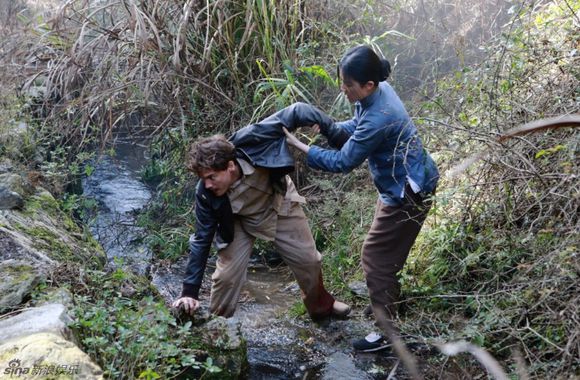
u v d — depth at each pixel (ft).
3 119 16.51
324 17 17.29
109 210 18.22
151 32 16.62
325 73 15.40
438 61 18.06
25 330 8.10
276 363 11.19
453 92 12.84
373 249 11.18
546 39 12.15
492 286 10.96
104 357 8.28
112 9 17.85
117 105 16.93
